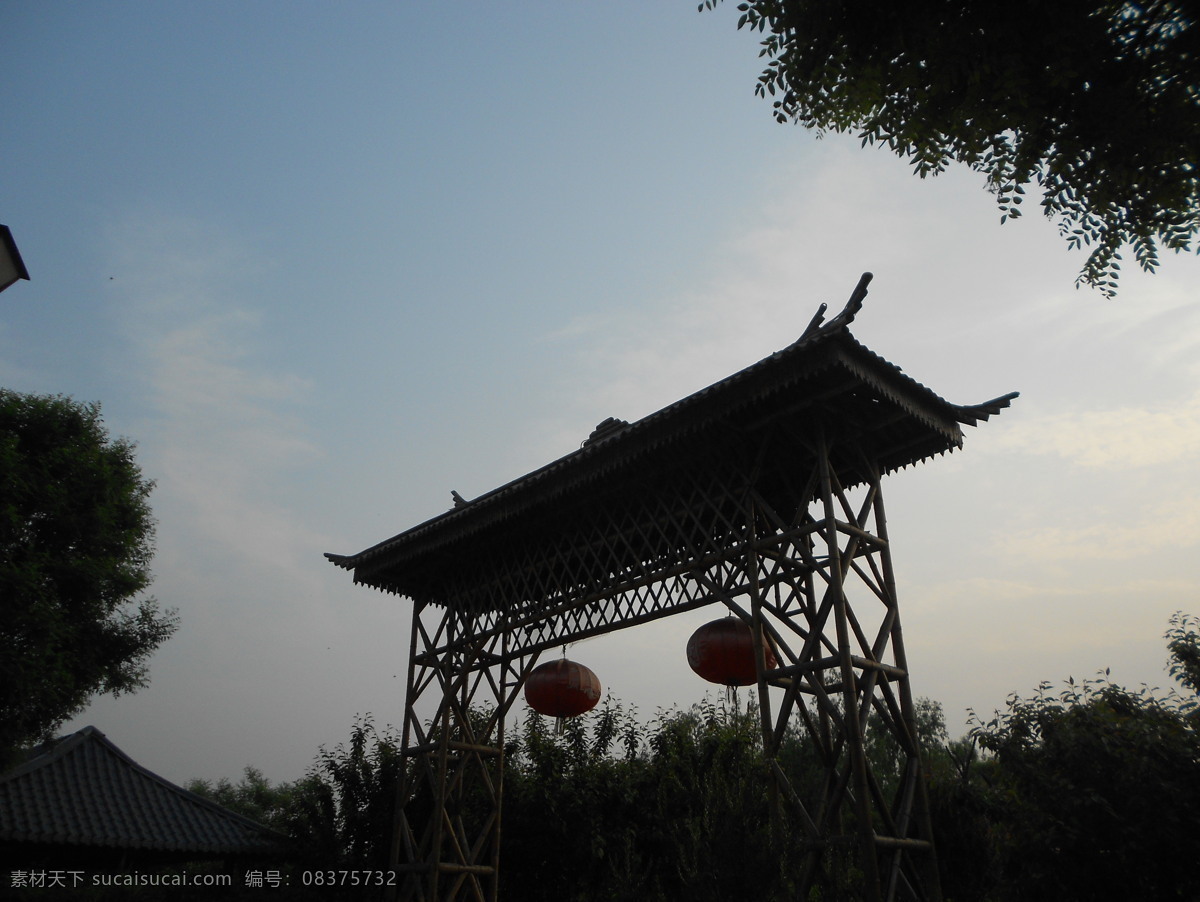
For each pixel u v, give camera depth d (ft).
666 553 36.60
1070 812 30.40
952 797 36.35
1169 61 19.31
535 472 40.16
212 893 48.98
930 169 23.13
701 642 31.01
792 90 22.93
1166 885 28.89
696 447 33.24
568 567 39.01
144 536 47.21
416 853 39.14
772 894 24.67
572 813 47.14
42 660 35.19
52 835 44.34
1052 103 20.62
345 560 47.11
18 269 35.29
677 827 43.42
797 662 28.19
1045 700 34.91
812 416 30.14
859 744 25.11
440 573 46.14
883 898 24.85
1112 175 20.51
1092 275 22.53
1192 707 33.58
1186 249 21.07
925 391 29.91
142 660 43.96
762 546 30.32
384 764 49.37
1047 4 19.29
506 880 47.73
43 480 41.39
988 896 34.58
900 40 21.03
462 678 42.45
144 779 54.44
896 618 29.45
